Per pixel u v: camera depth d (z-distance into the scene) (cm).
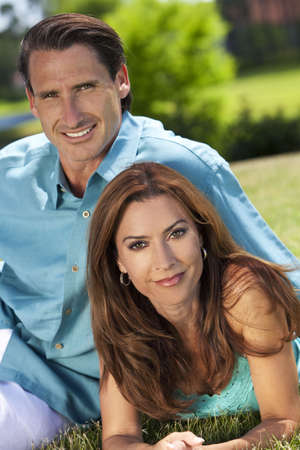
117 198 220
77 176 260
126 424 246
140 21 1552
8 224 273
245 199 263
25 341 281
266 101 2509
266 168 942
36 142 278
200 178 253
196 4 1580
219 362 239
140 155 256
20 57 246
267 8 4197
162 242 218
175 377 246
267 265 234
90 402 278
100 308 242
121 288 240
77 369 277
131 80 1562
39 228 266
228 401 254
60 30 234
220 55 1617
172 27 1561
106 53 241
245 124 1447
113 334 242
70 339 268
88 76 237
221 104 1577
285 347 231
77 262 256
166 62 1557
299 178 798
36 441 260
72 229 257
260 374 231
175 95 1567
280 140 1402
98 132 245
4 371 268
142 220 217
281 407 231
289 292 231
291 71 3525
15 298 278
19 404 260
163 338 244
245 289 228
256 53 3978
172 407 247
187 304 229
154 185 220
